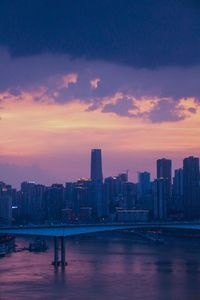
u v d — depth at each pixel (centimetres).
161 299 19812
